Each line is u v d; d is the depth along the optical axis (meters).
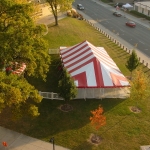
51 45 41.06
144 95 23.91
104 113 24.22
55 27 49.44
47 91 27.81
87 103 25.56
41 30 21.88
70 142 20.59
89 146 20.22
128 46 44.12
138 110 24.92
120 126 22.56
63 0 48.38
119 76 27.34
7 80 18.27
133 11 71.06
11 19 21.23
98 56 29.03
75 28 50.66
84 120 23.14
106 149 19.97
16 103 18.61
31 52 21.45
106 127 22.36
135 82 23.80
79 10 72.06
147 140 21.05
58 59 35.78
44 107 24.69
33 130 21.72
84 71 26.69
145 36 50.88
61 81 23.11
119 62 36.19
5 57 19.58
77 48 31.41
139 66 35.19
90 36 47.38
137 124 22.91
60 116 23.55
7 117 23.06
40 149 19.78
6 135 21.06
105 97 26.45
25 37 20.09
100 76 26.28
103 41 45.22
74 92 23.53
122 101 26.14
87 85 25.58
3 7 20.34
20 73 23.73
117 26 57.50
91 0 88.06
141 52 41.62
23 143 20.31
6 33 19.67
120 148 20.11
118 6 78.69
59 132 21.64
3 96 16.94
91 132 21.72
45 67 23.28
